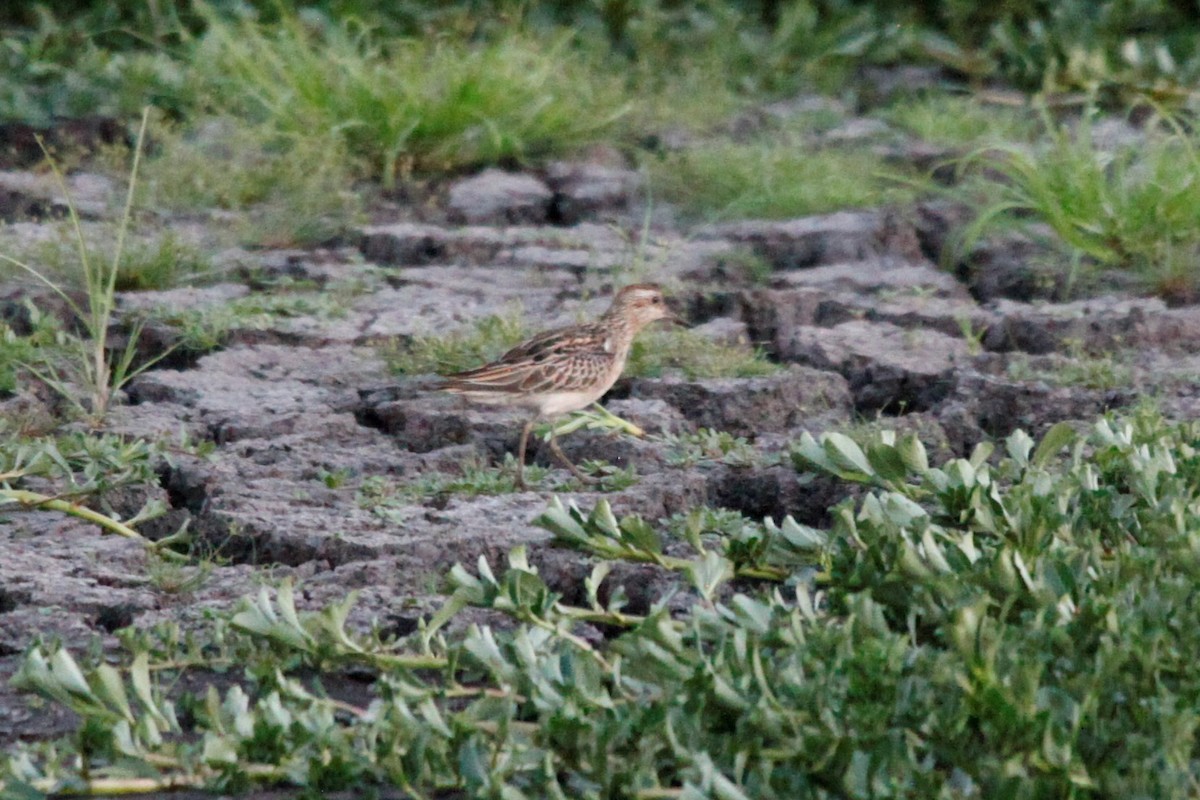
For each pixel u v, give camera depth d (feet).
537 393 53.31
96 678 33.86
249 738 32.68
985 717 31.04
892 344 65.92
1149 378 60.64
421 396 59.93
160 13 110.32
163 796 32.53
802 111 103.71
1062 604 35.42
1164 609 34.37
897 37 112.78
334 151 87.86
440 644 37.86
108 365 60.18
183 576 43.52
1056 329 67.31
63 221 77.61
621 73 106.52
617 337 56.08
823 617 37.09
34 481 49.98
